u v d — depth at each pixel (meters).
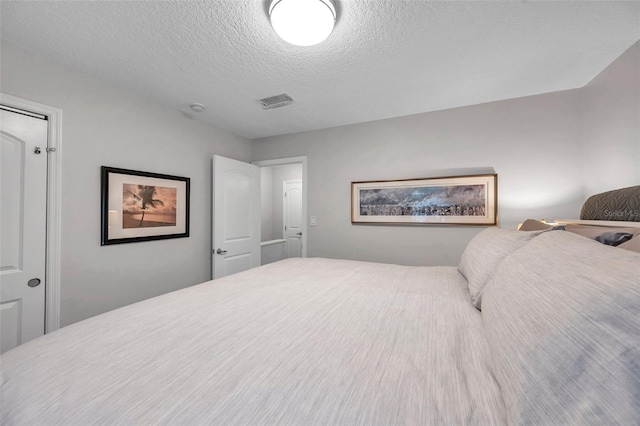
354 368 0.62
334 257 2.95
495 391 0.53
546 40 1.46
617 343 0.39
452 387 0.54
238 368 0.62
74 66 1.73
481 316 0.93
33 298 1.57
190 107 2.41
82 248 1.78
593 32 1.39
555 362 0.44
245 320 0.91
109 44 1.51
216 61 1.68
